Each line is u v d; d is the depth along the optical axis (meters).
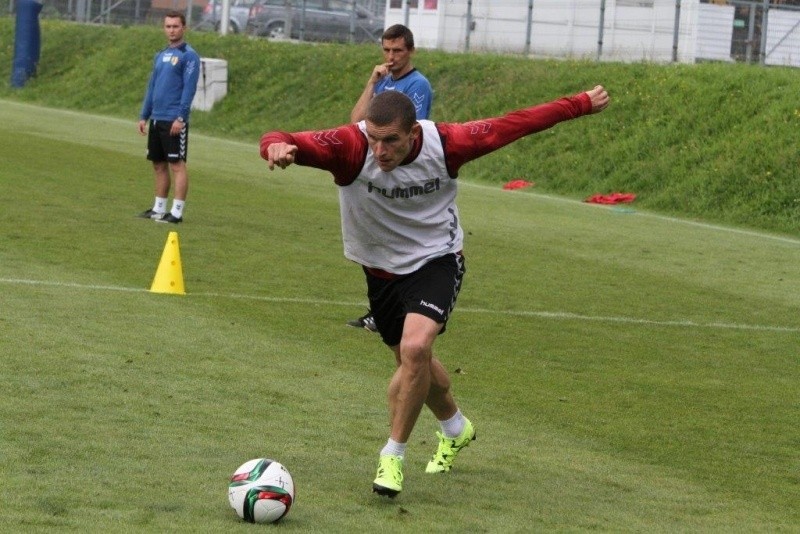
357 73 40.94
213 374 9.81
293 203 22.52
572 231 21.97
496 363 11.29
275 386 9.60
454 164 7.21
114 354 10.18
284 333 11.75
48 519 6.05
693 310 14.82
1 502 6.29
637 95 32.66
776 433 9.34
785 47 38.97
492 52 41.78
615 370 11.32
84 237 16.42
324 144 7.00
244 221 19.52
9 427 7.78
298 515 6.46
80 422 8.06
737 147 28.59
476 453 8.25
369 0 54.25
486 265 17.25
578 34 41.84
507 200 26.95
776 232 25.11
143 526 6.05
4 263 14.05
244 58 44.38
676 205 27.41
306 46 44.41
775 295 16.30
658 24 39.78
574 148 31.50
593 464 8.16
